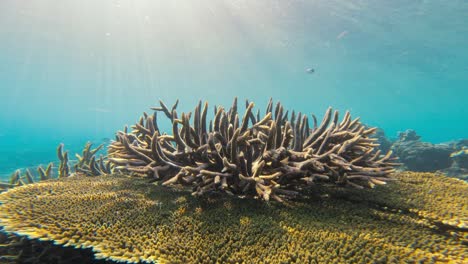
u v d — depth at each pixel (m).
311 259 1.73
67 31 29.73
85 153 5.46
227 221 2.15
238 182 2.59
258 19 22.23
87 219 2.13
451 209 2.50
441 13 18.33
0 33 30.66
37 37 32.06
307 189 2.91
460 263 1.75
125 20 26.00
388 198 2.75
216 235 1.98
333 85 53.34
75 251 2.16
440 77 37.47
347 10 18.70
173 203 2.48
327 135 3.11
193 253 1.80
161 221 2.17
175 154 2.89
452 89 47.50
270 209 2.39
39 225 2.03
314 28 22.91
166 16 24.45
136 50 37.56
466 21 19.27
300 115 3.49
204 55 38.66
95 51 38.44
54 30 29.39
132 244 1.89
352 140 2.88
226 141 2.83
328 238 1.94
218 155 2.65
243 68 46.72
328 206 2.56
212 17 23.22
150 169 2.77
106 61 44.94
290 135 2.73
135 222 2.13
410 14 18.73
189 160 2.93
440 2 16.89
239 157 2.54
